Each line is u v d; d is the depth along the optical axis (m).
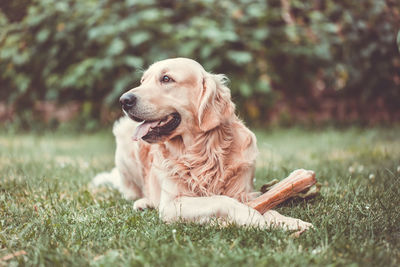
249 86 7.34
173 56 7.24
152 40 7.47
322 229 2.13
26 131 8.28
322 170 3.80
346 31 7.77
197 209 2.47
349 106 8.38
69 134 7.72
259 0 7.53
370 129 7.05
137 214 2.66
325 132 7.15
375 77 7.83
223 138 2.81
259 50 7.63
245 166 2.77
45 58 8.04
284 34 7.68
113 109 7.94
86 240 2.13
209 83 2.80
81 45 7.92
